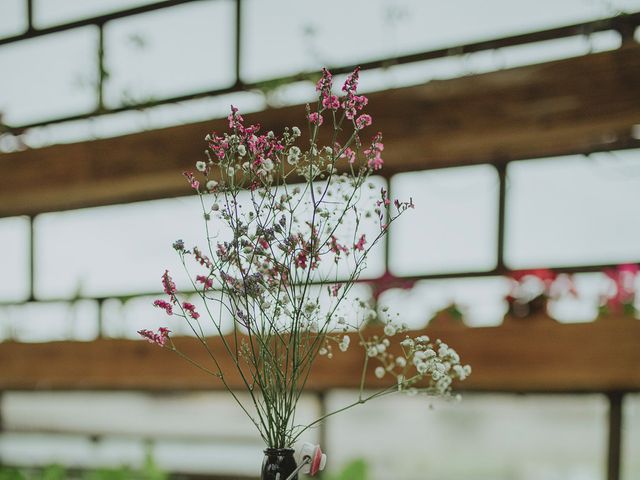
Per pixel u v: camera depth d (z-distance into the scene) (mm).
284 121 2680
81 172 3166
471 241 2939
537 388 2928
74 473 3816
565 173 2803
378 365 2684
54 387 3908
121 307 3500
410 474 3082
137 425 3707
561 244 2803
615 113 2234
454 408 3031
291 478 1033
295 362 1044
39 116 3752
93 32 3625
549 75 2340
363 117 1047
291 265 1037
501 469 2969
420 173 3041
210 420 3555
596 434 2855
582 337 2422
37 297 3750
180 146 2945
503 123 2396
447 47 2943
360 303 1122
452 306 2742
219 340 2988
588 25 2689
